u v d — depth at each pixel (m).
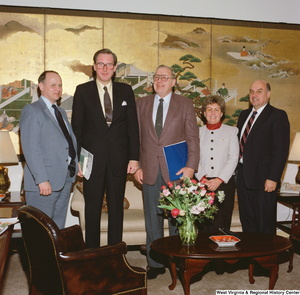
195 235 2.51
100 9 3.91
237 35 4.19
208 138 3.24
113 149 2.90
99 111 2.89
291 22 4.33
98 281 1.96
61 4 3.82
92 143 2.89
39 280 2.09
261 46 4.25
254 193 3.25
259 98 3.29
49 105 2.89
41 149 2.77
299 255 3.69
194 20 4.09
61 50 3.82
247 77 4.22
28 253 2.12
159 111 3.09
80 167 2.91
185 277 2.36
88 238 2.91
